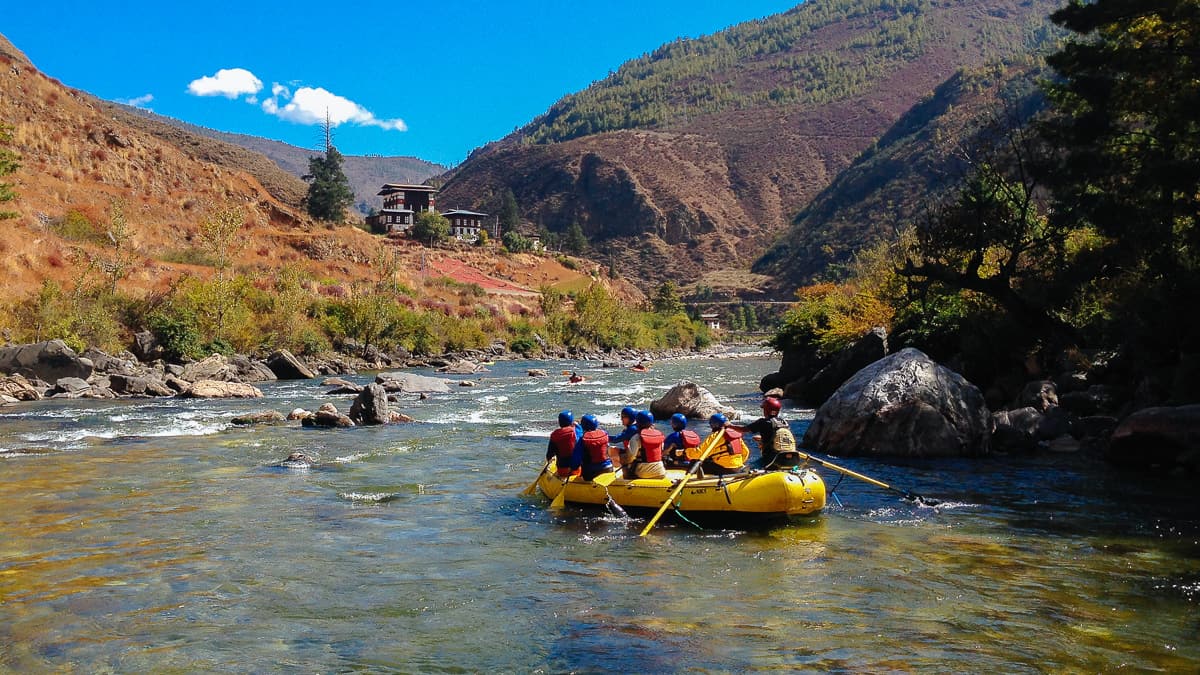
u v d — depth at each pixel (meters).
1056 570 8.05
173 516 10.55
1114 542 9.09
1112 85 18.39
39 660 5.90
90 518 10.41
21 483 12.67
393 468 14.16
